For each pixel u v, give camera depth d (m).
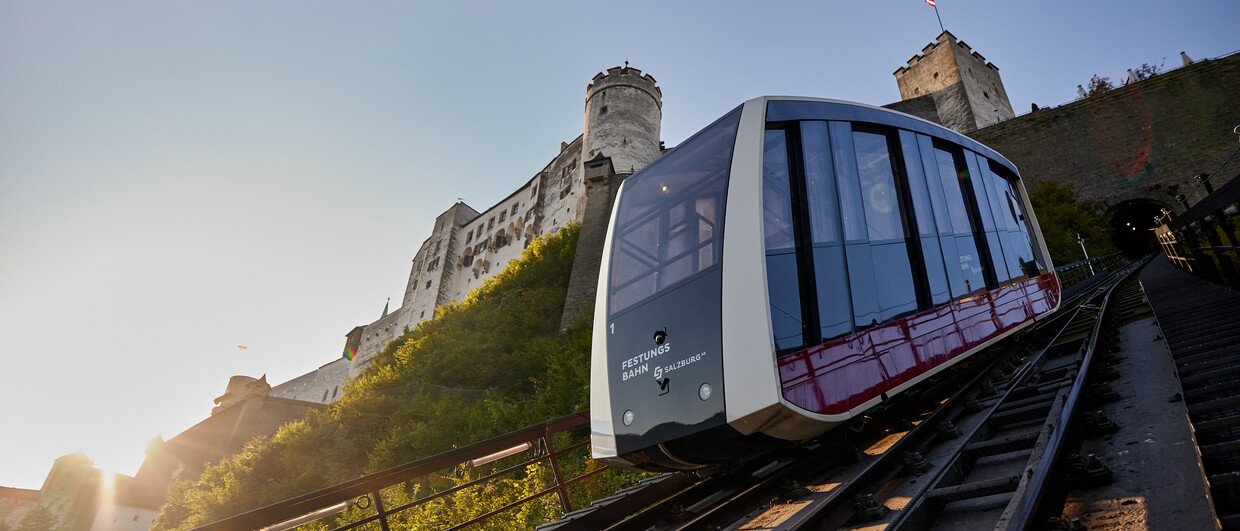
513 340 32.34
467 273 70.69
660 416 5.02
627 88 58.06
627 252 6.23
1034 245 10.68
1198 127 45.72
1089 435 4.05
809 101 6.40
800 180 5.69
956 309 7.01
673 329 5.21
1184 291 10.85
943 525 3.44
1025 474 2.92
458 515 10.38
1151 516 2.69
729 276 5.00
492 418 19.86
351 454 21.50
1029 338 9.59
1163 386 4.89
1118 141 48.66
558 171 63.84
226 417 49.62
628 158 53.28
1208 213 9.83
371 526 12.08
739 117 5.93
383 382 30.59
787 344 4.68
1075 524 2.65
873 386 5.26
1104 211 47.03
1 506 42.88
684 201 5.88
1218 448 2.79
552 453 6.28
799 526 3.43
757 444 4.87
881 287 5.93
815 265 5.31
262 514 4.16
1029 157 52.03
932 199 7.49
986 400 6.48
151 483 48.16
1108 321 8.43
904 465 4.74
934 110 63.06
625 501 5.74
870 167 6.62
